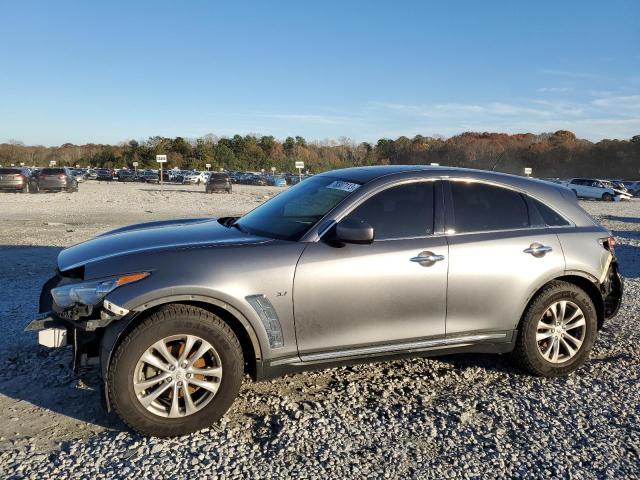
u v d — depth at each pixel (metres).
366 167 4.69
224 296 3.51
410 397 4.11
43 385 4.16
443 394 4.18
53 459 3.17
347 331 3.85
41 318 3.59
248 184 62.50
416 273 3.97
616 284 4.85
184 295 3.45
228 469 3.10
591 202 38.66
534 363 4.43
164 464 3.14
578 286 4.63
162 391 3.43
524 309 4.37
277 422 3.66
